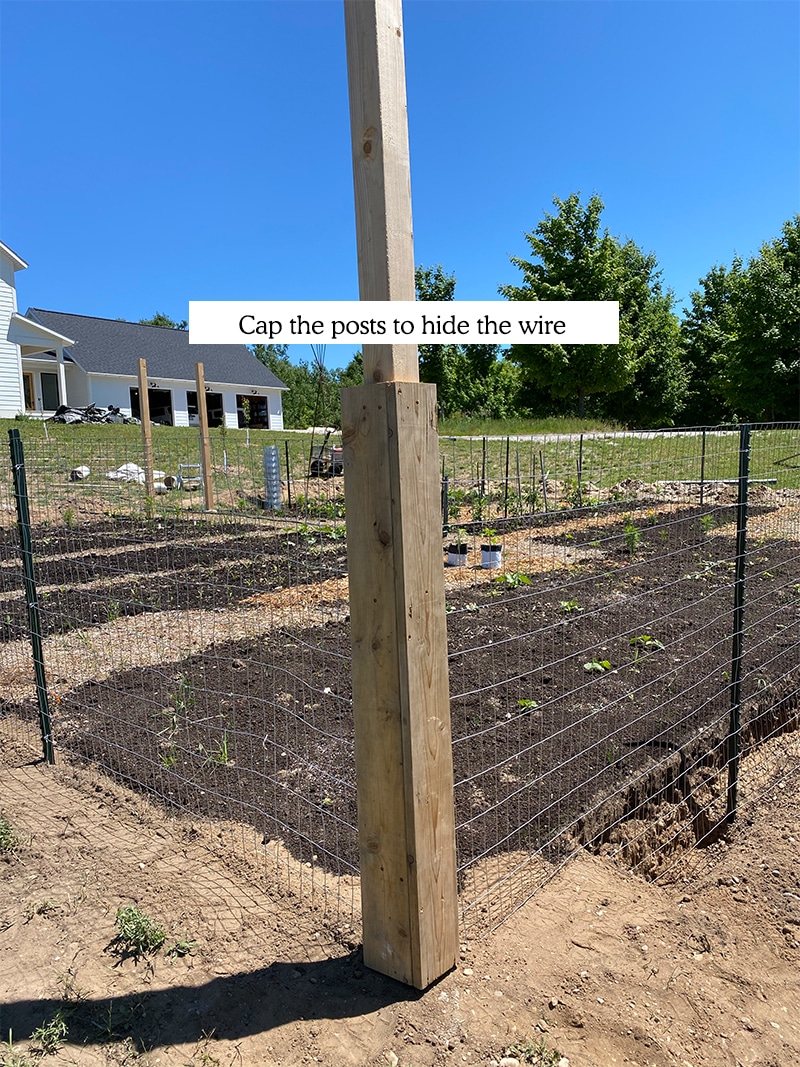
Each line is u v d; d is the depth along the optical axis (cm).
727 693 401
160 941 216
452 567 743
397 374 175
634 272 3581
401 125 168
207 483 1036
